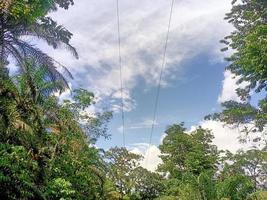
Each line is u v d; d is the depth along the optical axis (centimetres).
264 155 4162
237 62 2739
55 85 1916
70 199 2178
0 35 1648
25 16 1633
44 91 1992
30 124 1859
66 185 2022
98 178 2873
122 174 5647
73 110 2738
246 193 3650
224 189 3697
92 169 2689
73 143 2406
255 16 2802
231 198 3650
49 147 2144
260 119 3203
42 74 1870
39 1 1667
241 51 2938
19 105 1784
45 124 2152
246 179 3719
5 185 1583
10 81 1747
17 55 1698
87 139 2836
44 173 1953
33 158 1883
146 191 5794
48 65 1775
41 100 2030
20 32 1762
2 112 1638
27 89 1881
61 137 2277
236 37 3017
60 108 2427
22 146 1680
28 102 1875
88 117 2917
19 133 1741
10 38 1692
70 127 2439
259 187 4556
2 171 1552
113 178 5497
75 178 2395
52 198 2023
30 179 1770
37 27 1789
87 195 2681
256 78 2875
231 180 3703
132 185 5647
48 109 2183
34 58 1744
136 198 5691
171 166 5656
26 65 1748
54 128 2225
